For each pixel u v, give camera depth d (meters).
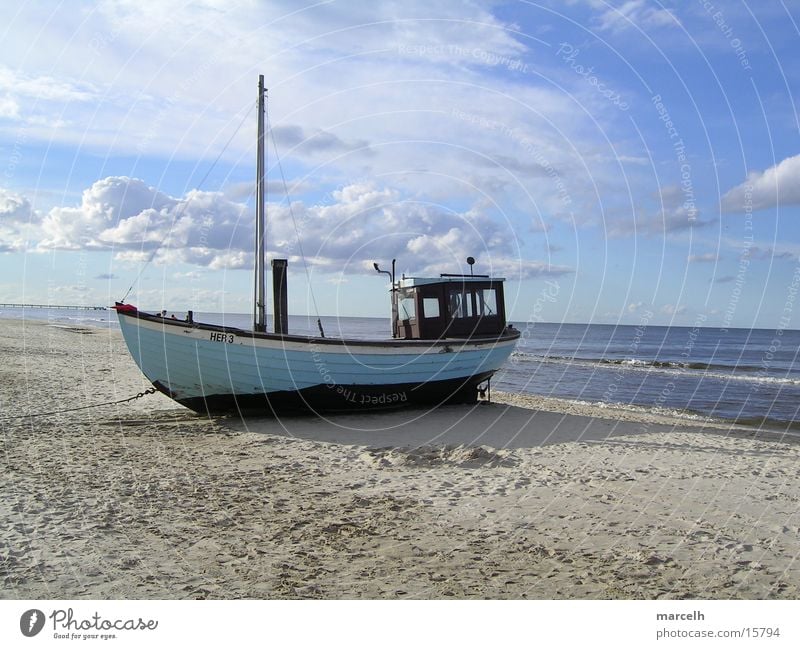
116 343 35.12
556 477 8.35
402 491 7.53
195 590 4.75
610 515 6.80
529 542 5.94
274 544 5.71
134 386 16.95
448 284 14.21
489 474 8.42
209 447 9.76
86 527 5.98
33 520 6.12
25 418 11.66
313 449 9.81
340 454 9.51
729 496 7.72
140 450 9.37
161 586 4.80
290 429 11.43
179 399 12.01
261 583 4.90
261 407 12.23
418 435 11.17
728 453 10.55
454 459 9.18
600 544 5.94
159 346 11.36
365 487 7.69
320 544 5.75
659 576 5.24
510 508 6.96
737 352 56.69
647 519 6.71
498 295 14.99
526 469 8.76
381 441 10.55
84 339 37.62
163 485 7.52
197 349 11.30
